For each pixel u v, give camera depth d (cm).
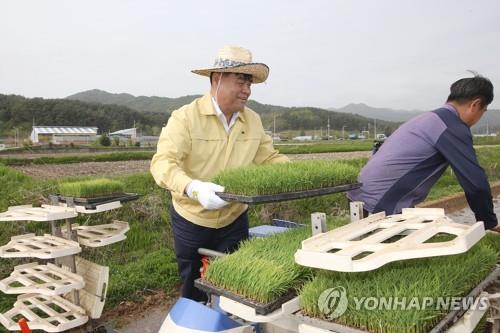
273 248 204
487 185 245
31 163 2417
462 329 149
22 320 232
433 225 173
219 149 286
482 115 260
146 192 854
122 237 359
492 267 181
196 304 197
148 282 504
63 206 352
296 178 213
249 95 278
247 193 199
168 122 275
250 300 160
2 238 596
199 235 296
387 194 277
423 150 261
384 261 137
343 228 183
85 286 352
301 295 157
